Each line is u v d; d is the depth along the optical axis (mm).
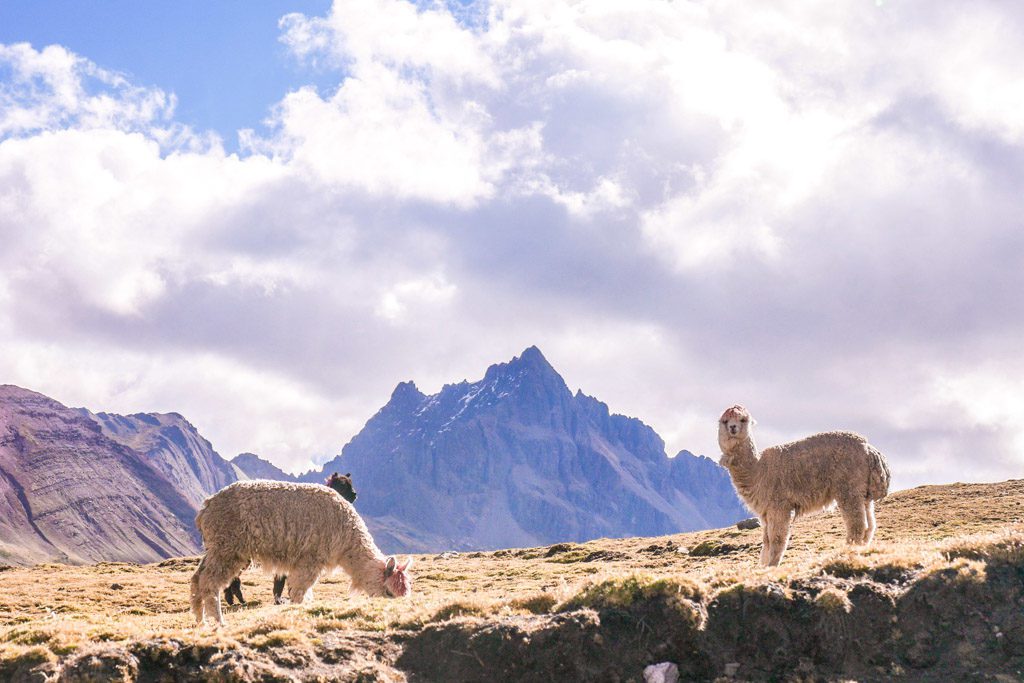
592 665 14938
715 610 15695
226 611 29844
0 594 36938
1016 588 15516
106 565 55656
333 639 15672
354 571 20516
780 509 19953
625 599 15773
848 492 19844
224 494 19203
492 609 16672
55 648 15555
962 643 14859
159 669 14242
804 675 14664
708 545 41125
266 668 14406
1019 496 45812
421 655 15500
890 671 14633
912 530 38062
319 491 20312
